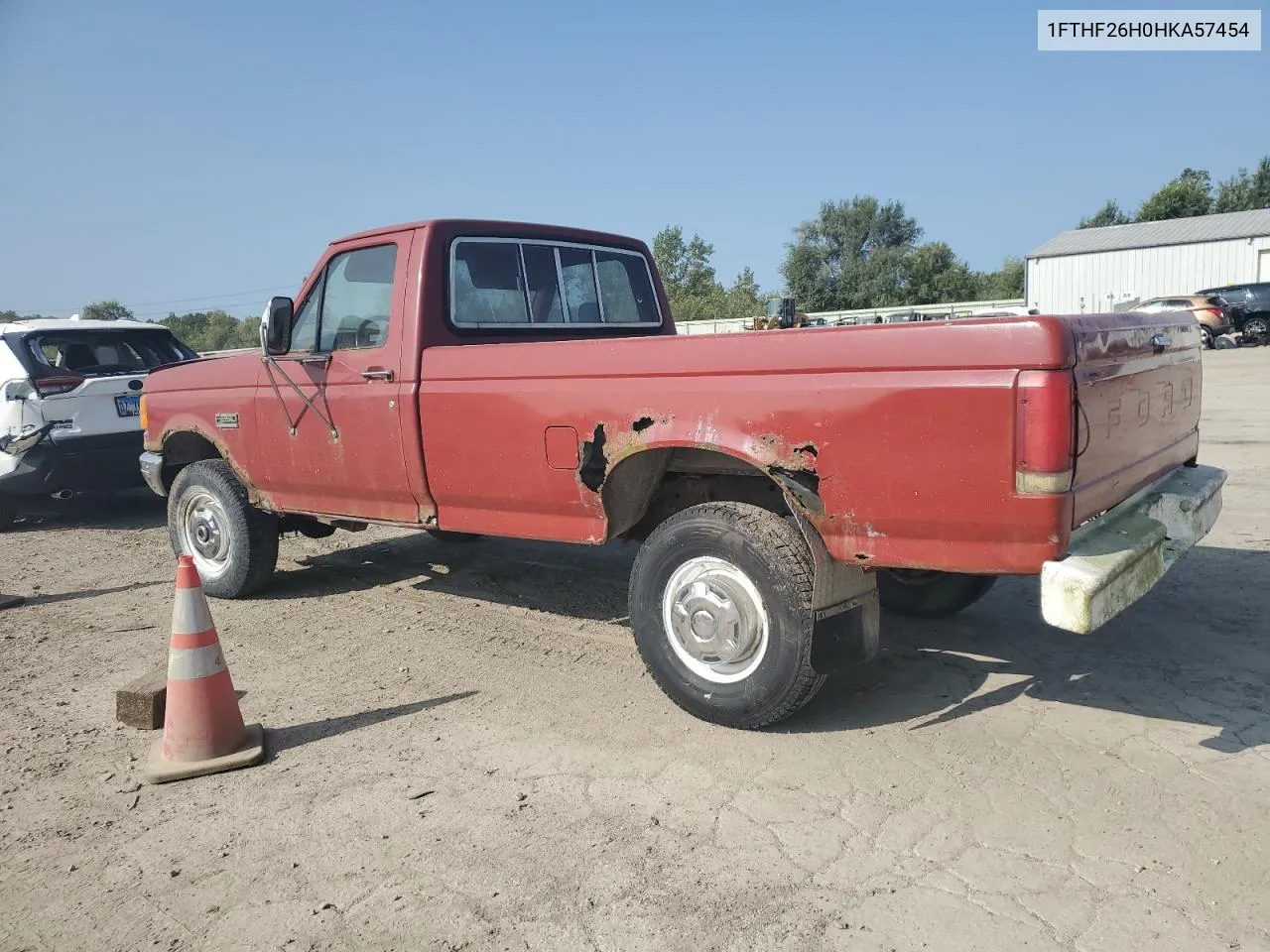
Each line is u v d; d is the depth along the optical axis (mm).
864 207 55031
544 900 2816
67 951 2684
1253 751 3553
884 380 3322
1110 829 3066
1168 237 37844
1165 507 3715
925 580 5121
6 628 5812
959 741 3740
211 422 6051
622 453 4000
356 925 2744
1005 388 3080
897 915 2678
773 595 3645
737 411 3662
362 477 5141
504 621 5578
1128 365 3527
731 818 3234
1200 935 2543
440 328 4855
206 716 3807
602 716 4125
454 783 3568
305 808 3432
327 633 5473
